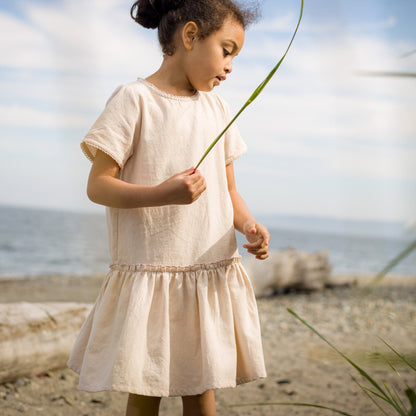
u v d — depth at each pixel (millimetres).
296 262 7336
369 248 33375
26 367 2338
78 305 2734
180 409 2256
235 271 1524
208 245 1485
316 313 5500
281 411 2182
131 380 1305
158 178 1447
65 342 2504
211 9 1435
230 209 1574
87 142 1400
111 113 1432
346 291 7375
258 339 1472
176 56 1514
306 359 3133
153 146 1453
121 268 1442
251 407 2244
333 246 34594
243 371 1459
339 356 1037
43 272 10820
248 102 1065
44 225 29672
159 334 1370
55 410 2082
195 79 1490
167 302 1395
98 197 1411
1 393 2180
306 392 2465
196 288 1437
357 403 2270
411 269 13508
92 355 1395
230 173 1698
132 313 1351
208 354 1363
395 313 5570
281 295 7074
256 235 1546
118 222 1472
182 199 1321
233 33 1464
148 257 1422
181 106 1512
